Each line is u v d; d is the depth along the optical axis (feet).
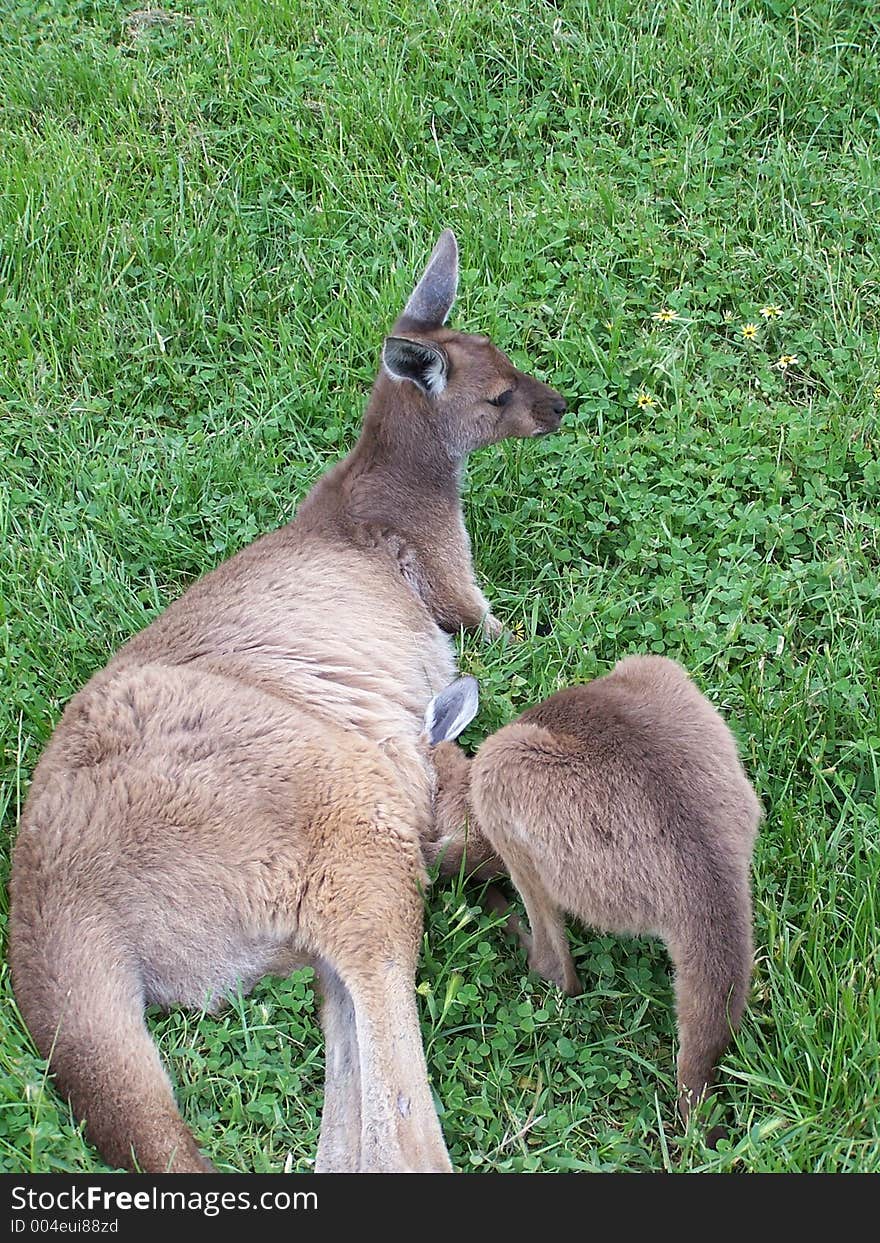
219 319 9.04
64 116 10.10
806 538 7.90
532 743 6.44
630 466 8.16
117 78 10.13
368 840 6.59
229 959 6.51
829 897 6.64
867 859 6.72
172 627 7.19
